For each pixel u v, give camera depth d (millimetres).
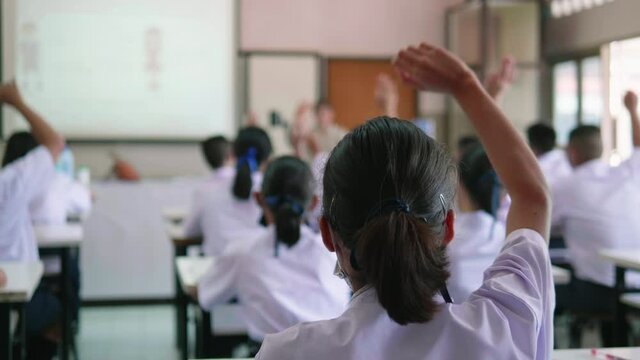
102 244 5914
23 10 6828
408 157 973
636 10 6098
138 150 7102
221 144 4391
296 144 5316
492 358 974
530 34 7383
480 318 998
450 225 1047
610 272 3826
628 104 3740
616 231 3852
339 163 995
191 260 3271
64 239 3725
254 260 2361
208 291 2502
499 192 2467
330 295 2359
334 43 7641
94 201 5707
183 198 6004
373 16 7684
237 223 3637
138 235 5953
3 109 6762
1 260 2959
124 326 5301
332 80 7688
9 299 2395
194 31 7125
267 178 2455
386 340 963
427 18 7746
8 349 2436
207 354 2871
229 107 7184
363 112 7742
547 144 4699
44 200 4379
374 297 977
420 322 950
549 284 1081
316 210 2498
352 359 947
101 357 4496
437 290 969
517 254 1083
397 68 1196
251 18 7469
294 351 971
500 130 1147
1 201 2846
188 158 7172
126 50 7031
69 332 3850
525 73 7344
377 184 965
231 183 3697
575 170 4070
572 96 7109
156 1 7062
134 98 7059
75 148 7000
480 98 1158
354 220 976
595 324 4781
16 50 6824
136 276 5961
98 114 7008
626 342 3336
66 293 3738
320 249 2359
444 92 1187
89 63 6969
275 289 2332
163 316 5605
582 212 3906
